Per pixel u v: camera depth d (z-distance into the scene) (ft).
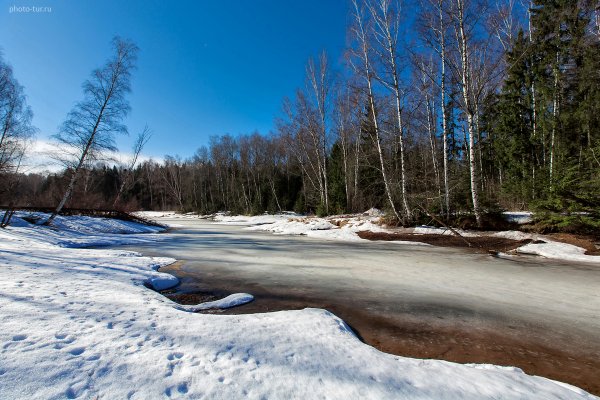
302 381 8.11
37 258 23.80
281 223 83.51
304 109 90.38
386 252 36.24
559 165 44.37
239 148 187.32
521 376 9.53
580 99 57.72
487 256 32.73
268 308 17.06
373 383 8.30
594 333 13.80
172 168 229.86
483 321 15.21
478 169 62.64
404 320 15.35
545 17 59.26
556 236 36.96
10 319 10.37
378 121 60.54
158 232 69.36
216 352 9.30
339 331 12.69
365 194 98.37
